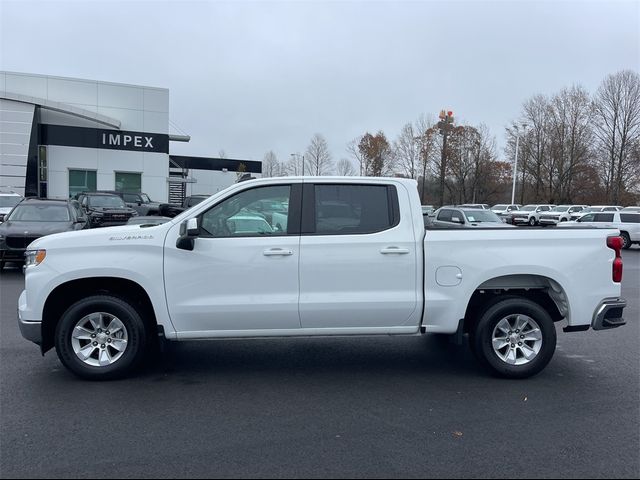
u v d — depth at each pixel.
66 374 5.71
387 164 70.00
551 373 5.91
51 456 3.84
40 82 31.11
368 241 5.45
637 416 4.69
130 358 5.48
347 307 5.43
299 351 6.75
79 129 31.78
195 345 6.98
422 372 5.93
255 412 4.72
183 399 5.02
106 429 4.32
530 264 5.54
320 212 5.53
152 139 33.47
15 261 13.14
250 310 5.39
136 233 5.41
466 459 3.86
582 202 67.19
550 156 67.56
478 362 6.02
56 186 31.56
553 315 6.18
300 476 3.60
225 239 5.39
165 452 3.93
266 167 68.44
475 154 68.19
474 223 20.08
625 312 9.53
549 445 4.10
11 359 6.24
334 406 4.88
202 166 54.62
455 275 5.53
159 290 5.34
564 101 66.56
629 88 63.88
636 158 64.19
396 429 4.38
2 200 20.73
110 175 32.75
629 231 25.70
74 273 5.28
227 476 3.59
